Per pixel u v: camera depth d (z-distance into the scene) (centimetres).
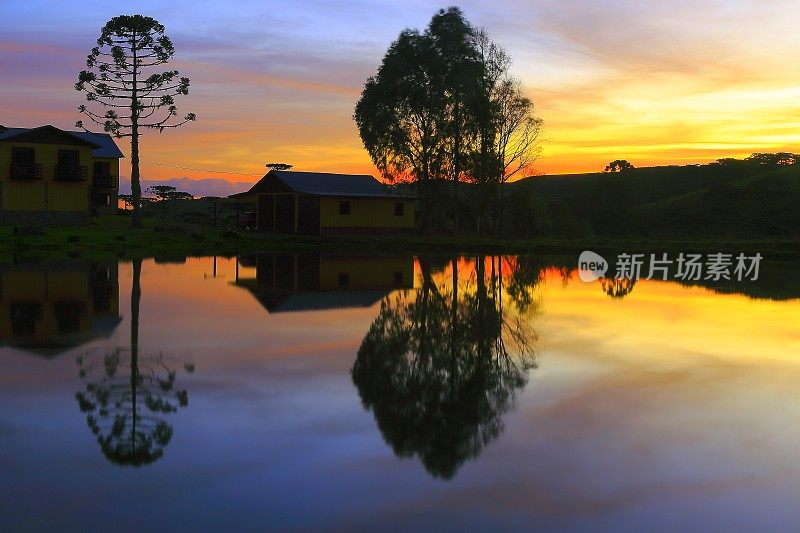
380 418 714
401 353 1057
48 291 1673
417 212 5138
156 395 784
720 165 12650
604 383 879
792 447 636
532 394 823
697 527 475
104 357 971
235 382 850
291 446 623
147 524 464
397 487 535
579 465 588
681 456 612
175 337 1135
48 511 482
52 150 4066
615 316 1477
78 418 691
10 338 1094
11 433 643
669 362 1005
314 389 825
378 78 4512
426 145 4497
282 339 1146
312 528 463
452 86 4344
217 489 525
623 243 3919
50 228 3703
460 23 4444
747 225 6844
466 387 852
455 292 1916
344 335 1203
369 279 2238
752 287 2100
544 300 1755
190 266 2534
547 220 5734
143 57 4062
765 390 847
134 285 1862
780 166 12300
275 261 2886
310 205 4434
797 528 476
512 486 541
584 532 466
